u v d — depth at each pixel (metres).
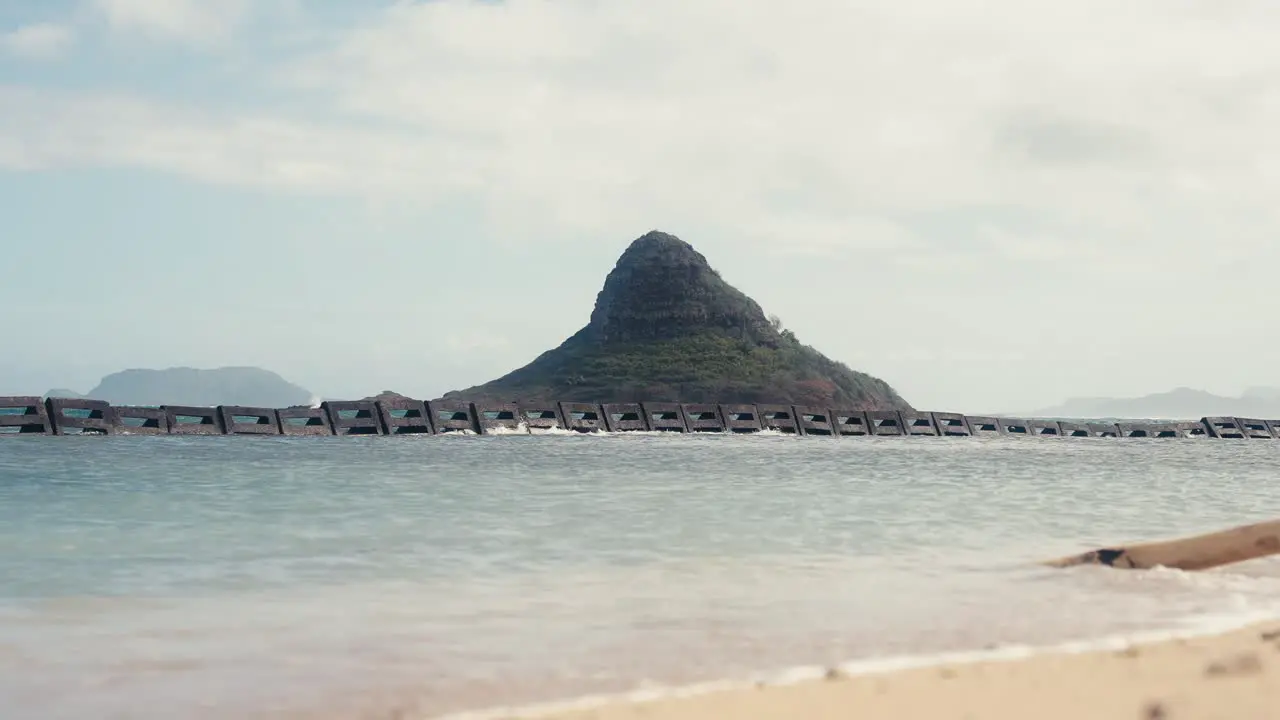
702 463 39.88
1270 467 46.41
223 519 18.84
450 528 18.03
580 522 19.17
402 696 8.19
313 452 43.31
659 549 15.97
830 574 13.95
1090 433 97.81
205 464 33.88
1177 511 23.30
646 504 22.69
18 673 8.70
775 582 13.34
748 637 10.26
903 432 86.31
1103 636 10.34
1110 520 21.06
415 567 14.06
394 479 28.86
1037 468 41.44
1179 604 12.08
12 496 22.06
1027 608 11.77
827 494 26.14
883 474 35.03
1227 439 101.50
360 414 62.81
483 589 12.64
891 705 7.53
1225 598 12.45
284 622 10.75
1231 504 25.47
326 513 20.05
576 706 7.74
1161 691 7.65
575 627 10.68
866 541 17.25
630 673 8.88
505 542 16.44
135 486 25.02
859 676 8.53
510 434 67.50
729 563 14.75
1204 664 8.65
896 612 11.53
